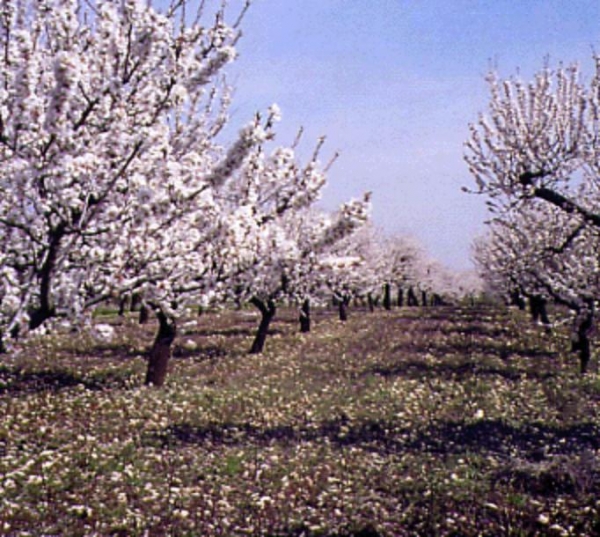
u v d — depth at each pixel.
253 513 10.89
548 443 15.11
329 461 13.72
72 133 8.83
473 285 117.69
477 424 16.95
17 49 9.99
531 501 11.14
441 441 15.41
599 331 37.97
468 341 35.97
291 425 16.72
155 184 9.80
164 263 10.62
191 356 29.83
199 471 12.77
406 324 50.97
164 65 10.91
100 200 8.80
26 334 9.17
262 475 12.73
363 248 69.19
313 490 12.00
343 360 28.73
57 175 8.56
